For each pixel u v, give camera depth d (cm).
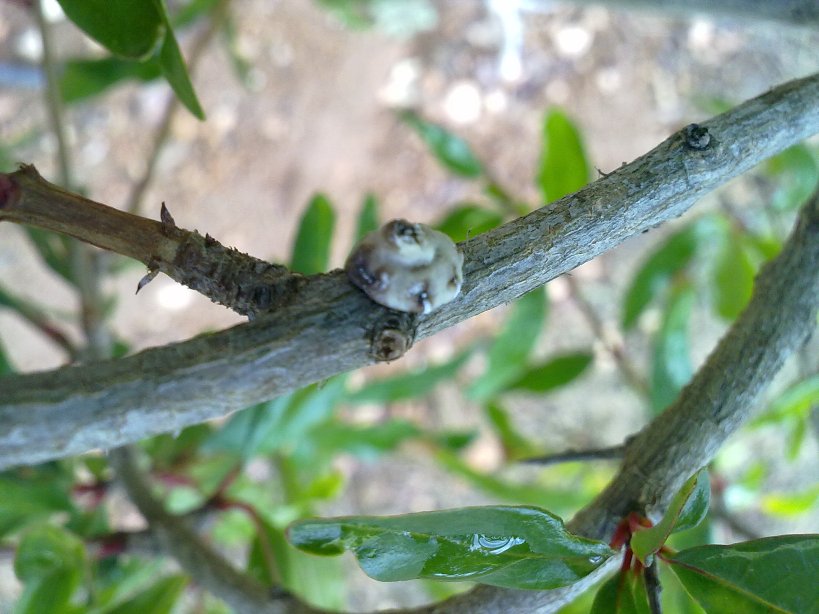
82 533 17
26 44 36
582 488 29
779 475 33
